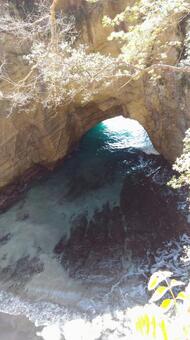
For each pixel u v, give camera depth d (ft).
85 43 34.91
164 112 38.29
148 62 31.65
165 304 7.73
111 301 29.30
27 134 40.55
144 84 37.24
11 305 30.25
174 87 34.50
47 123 40.55
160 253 32.99
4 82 33.01
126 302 28.96
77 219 38.91
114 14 33.27
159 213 37.68
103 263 33.01
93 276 31.86
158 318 7.10
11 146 39.24
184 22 29.86
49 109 38.81
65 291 30.83
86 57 21.47
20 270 33.45
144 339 7.01
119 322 27.35
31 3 31.48
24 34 27.91
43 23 30.89
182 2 20.59
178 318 7.20
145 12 22.21
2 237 37.40
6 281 32.53
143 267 31.89
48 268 33.27
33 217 39.65
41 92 34.22
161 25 22.99
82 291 30.60
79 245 35.45
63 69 21.84
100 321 27.73
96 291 30.40
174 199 38.70
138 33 20.61
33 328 27.96
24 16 31.50
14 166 41.11
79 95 38.81
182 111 35.60
